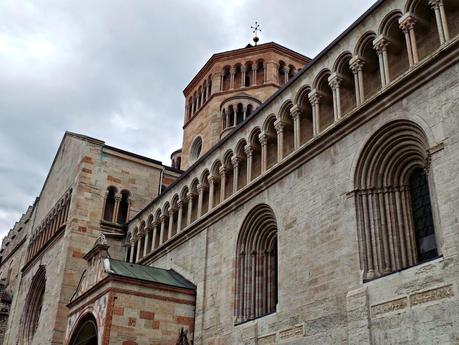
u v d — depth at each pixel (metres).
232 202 36.75
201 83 70.38
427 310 20.72
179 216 44.59
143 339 34.84
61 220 58.53
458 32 24.03
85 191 55.97
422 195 24.83
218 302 35.50
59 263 53.38
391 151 25.84
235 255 35.22
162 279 38.59
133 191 58.84
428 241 23.95
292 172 31.55
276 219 31.72
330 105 31.38
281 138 33.69
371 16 28.20
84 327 39.50
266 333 29.75
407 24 25.50
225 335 33.50
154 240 48.28
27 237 72.38
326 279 26.47
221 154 40.31
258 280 34.16
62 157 65.19
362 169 26.59
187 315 37.12
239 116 62.38
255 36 74.31
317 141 29.73
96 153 58.38
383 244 24.95
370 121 26.70
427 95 23.64
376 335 22.59
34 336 53.91
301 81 32.84
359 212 25.92
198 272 38.69
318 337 25.81
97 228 54.88
